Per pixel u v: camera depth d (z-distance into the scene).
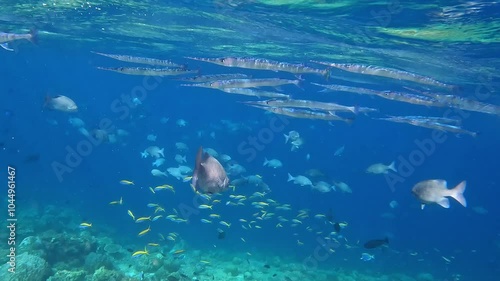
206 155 4.30
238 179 14.45
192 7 16.91
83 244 11.91
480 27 14.58
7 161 29.14
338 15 15.26
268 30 19.83
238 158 44.22
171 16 19.23
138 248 14.62
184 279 10.64
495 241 26.34
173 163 34.75
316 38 20.17
